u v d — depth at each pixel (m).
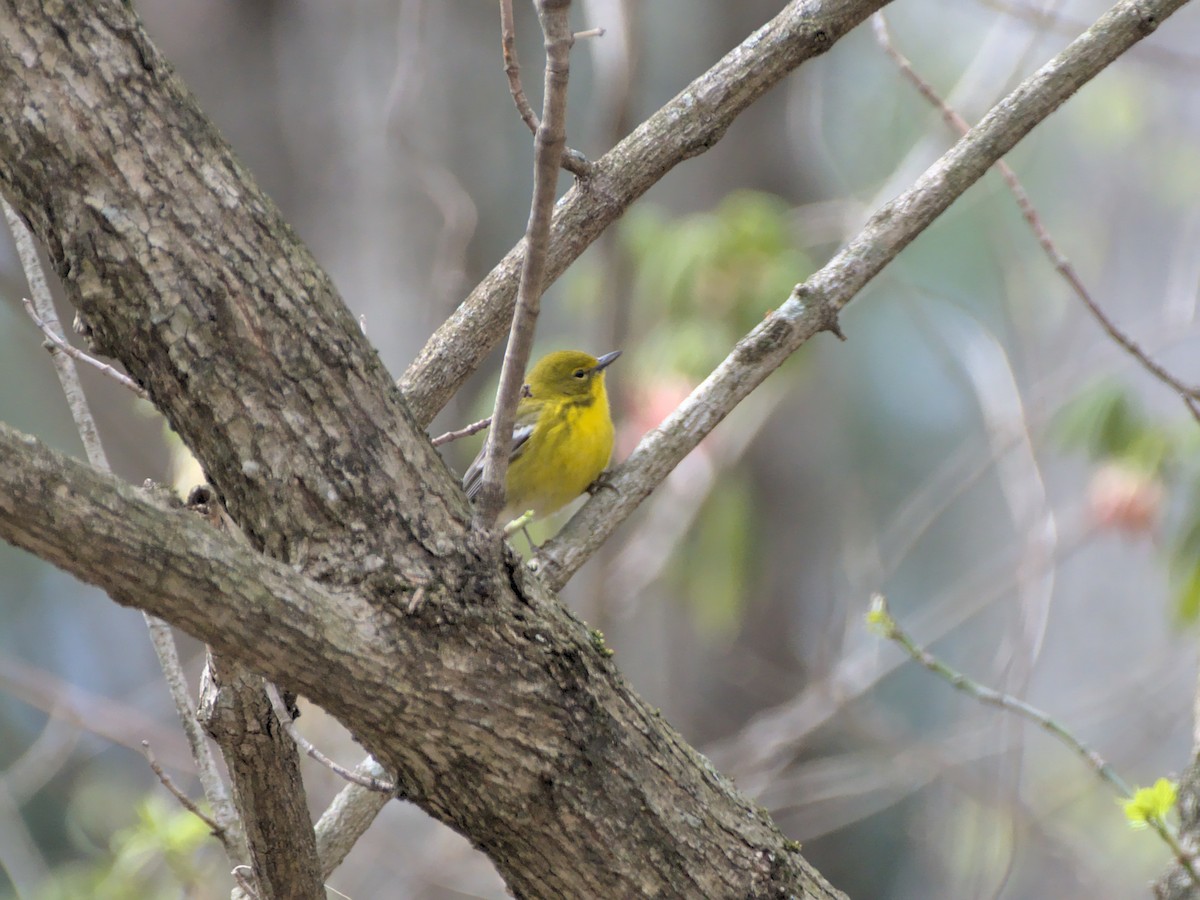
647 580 12.90
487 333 6.22
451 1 14.59
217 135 4.11
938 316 14.97
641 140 6.04
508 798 4.17
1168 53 12.61
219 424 4.03
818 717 13.55
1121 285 22.66
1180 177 20.45
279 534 4.07
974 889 12.55
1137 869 16.31
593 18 12.25
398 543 4.06
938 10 19.39
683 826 4.40
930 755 12.50
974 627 19.77
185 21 14.67
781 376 12.99
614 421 12.63
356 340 4.20
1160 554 11.02
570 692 4.20
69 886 11.30
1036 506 11.20
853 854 17.22
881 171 18.05
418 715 4.00
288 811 4.59
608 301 12.80
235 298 4.00
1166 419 11.12
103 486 3.45
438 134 14.41
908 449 19.58
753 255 11.57
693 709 16.64
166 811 9.54
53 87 3.85
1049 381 13.13
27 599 18.27
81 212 3.89
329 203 14.48
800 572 16.91
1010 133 5.93
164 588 3.55
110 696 17.55
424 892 13.70
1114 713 16.83
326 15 14.62
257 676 4.23
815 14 5.95
